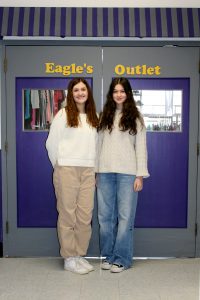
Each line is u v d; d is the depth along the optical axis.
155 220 3.35
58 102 3.28
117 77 3.18
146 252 3.35
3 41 3.21
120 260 2.96
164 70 3.24
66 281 2.76
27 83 3.26
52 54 3.22
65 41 3.23
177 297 2.49
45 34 3.12
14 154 3.29
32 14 3.16
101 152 2.88
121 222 2.90
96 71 3.24
